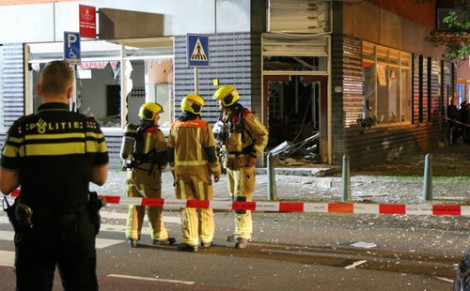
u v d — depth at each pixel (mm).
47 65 4039
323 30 16578
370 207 7777
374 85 19297
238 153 8180
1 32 18453
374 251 8297
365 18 18172
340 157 16875
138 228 8578
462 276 4004
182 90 16828
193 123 8086
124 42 17641
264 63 16469
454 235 9367
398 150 20922
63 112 3982
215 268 7406
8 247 8547
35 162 3865
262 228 9914
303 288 6570
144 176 8320
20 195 3955
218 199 12477
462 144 26688
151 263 7664
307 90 18938
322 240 9008
